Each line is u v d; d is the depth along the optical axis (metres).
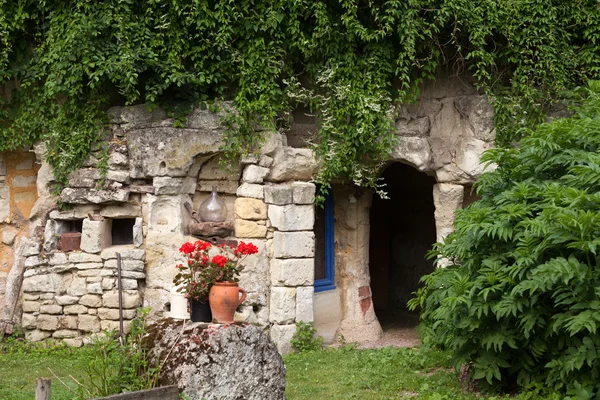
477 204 7.19
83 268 9.06
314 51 9.39
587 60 9.96
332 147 9.51
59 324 9.10
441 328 7.22
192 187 9.31
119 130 9.12
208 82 8.98
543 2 9.78
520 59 9.80
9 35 8.94
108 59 8.64
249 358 6.02
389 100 9.54
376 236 13.64
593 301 5.98
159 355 5.81
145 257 9.09
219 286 6.13
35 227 9.27
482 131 9.86
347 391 7.34
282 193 9.25
